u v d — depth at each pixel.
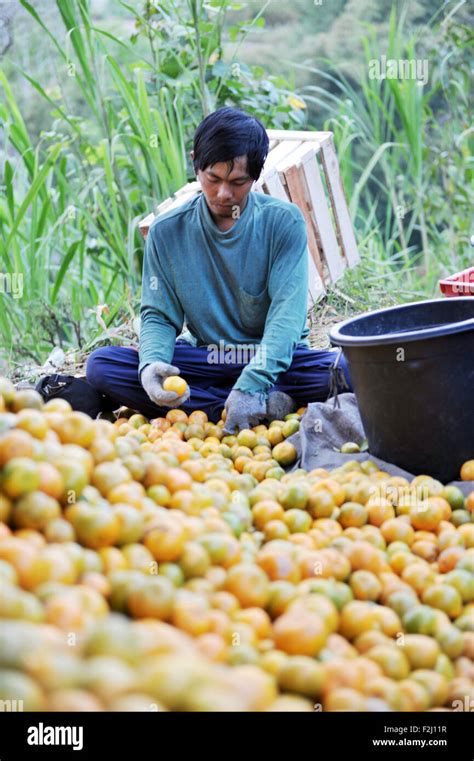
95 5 9.66
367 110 9.84
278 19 10.27
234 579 2.09
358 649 2.07
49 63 8.38
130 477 2.44
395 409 3.09
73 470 2.21
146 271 4.13
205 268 4.02
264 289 4.03
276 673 1.78
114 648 1.56
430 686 1.96
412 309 3.40
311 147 5.32
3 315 5.84
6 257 5.76
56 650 1.50
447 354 2.99
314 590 2.17
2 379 2.59
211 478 2.97
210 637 1.78
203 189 3.78
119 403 4.18
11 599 1.64
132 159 6.21
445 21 7.55
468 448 3.13
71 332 6.32
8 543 1.85
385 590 2.29
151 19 6.38
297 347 4.16
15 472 2.06
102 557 2.05
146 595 1.84
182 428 3.77
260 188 4.72
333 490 2.81
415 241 10.00
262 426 3.80
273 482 2.96
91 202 6.66
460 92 7.63
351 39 9.83
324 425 3.55
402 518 2.71
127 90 5.98
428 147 7.45
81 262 6.07
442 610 2.27
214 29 6.32
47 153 6.96
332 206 5.64
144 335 4.05
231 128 3.60
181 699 1.49
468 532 2.63
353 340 3.04
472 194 7.35
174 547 2.11
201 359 4.17
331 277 5.54
